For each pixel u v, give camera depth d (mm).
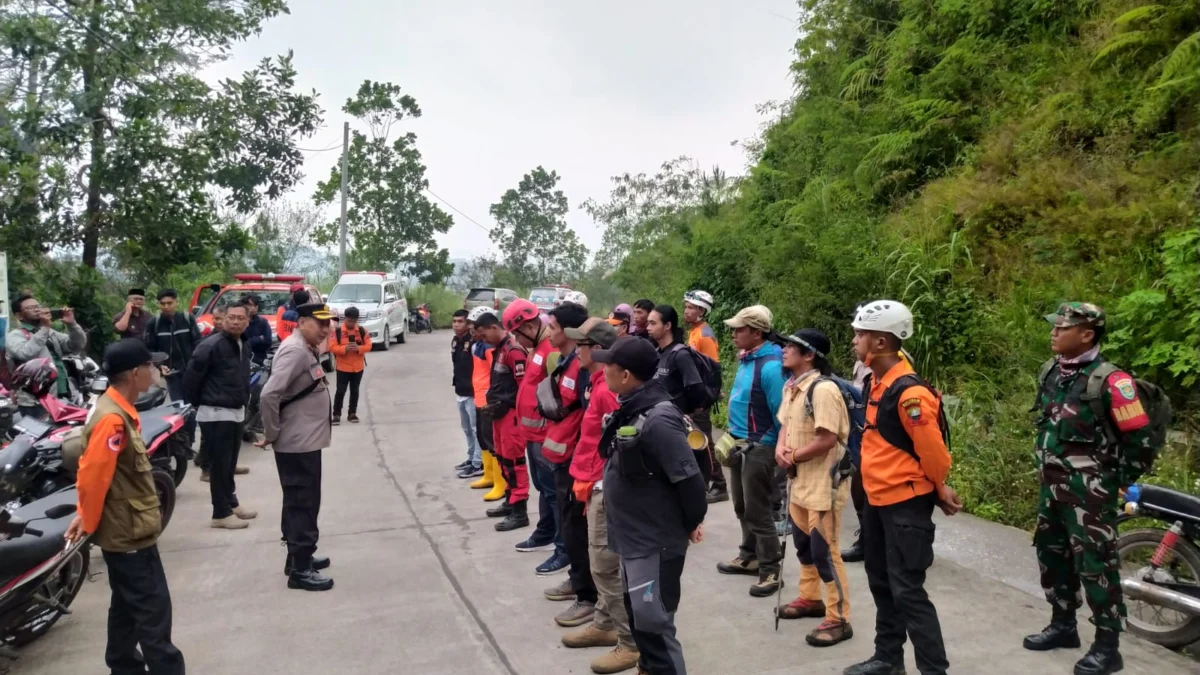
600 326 4121
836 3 14867
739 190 16672
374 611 4973
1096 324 3959
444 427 11000
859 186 11875
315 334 5277
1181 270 6613
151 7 14039
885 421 3730
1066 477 4023
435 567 5742
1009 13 11125
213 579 5516
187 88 15008
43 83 13500
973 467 6820
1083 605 4848
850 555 5734
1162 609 4500
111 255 15391
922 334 8375
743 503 5359
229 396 6586
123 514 3605
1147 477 5836
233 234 16406
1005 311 8055
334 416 11172
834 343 9625
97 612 5031
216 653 4414
